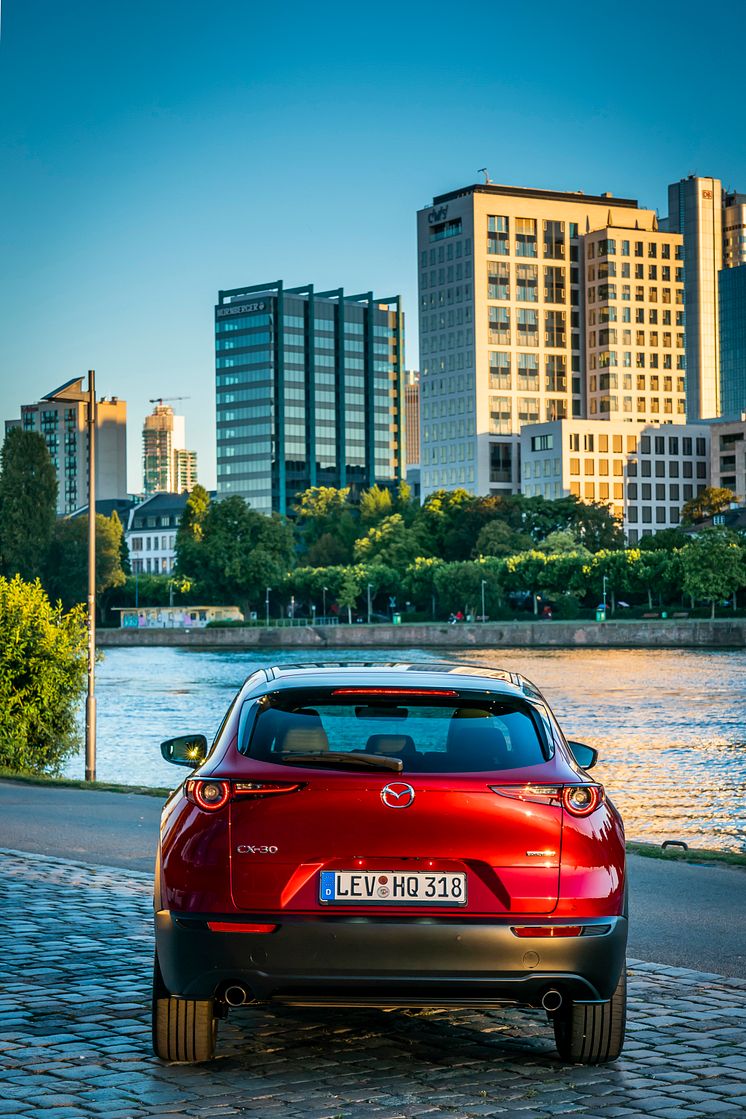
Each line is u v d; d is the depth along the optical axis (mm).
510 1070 6609
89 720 30594
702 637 137750
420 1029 7387
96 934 9984
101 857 13914
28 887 12031
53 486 176625
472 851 6004
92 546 31406
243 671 116750
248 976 5961
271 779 6059
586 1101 6117
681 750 48812
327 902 5984
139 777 39938
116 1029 7324
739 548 149000
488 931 5926
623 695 77125
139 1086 6285
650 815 31141
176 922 6051
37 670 30406
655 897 11266
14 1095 6133
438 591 172625
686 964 8945
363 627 161500
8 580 31156
